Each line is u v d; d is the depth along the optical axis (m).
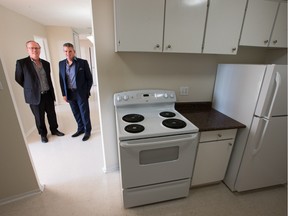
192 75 1.89
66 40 4.57
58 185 1.84
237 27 1.45
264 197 1.71
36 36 3.80
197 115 1.75
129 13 1.25
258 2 1.42
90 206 1.59
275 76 1.27
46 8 2.80
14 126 1.43
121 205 1.60
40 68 2.48
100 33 1.50
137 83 1.77
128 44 1.32
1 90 1.31
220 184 1.88
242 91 1.53
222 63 1.92
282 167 1.70
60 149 2.53
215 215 1.52
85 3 2.55
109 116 1.81
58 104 4.85
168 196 1.59
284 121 1.45
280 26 1.56
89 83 2.60
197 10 1.33
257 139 1.46
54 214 1.51
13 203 1.60
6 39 2.64
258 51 2.00
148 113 1.70
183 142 1.33
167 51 1.39
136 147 1.25
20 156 1.53
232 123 1.55
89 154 2.41
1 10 2.55
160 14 1.29
